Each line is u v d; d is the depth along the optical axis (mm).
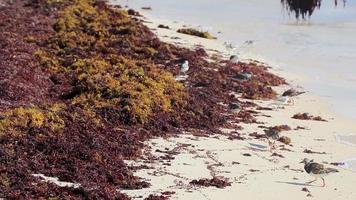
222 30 50844
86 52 38750
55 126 25516
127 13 54062
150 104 29203
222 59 41344
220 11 57688
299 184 23188
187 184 22484
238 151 26266
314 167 23453
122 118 27781
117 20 48812
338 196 22328
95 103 28766
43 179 21594
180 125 28547
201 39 47156
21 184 20828
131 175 22703
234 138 27844
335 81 38438
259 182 23156
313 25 50781
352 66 41188
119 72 33438
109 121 27531
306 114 31906
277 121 30875
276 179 23531
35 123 25359
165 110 29344
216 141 27250
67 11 50125
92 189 21047
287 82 38156
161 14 56625
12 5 52938
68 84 32469
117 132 26516
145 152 25297
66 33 42688
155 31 48281
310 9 29453
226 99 33375
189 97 31609
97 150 24281
